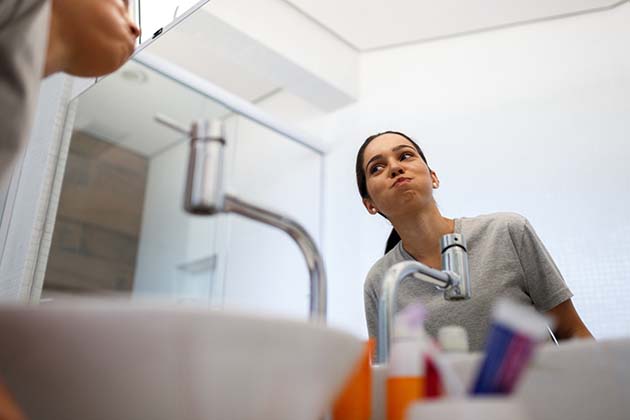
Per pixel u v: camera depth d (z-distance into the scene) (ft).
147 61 6.46
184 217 8.92
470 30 4.93
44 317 1.55
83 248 8.16
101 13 2.72
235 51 6.29
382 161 4.18
